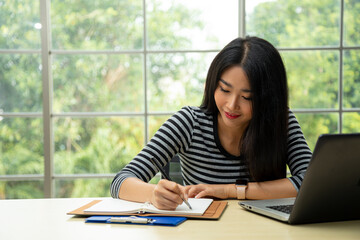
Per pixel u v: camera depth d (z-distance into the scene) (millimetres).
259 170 1332
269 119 1272
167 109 2965
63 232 882
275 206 1047
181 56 2939
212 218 970
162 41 2932
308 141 2949
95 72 2941
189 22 2922
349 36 2910
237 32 2924
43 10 2861
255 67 1204
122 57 2938
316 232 873
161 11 2914
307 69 2926
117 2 2912
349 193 908
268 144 1309
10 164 2945
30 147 2947
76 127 2953
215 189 1227
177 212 986
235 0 2898
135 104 2959
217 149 1419
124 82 2953
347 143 814
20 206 1146
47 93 2889
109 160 2977
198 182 1444
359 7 2895
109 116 2955
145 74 2938
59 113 2941
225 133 1409
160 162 1361
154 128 2971
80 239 832
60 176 2955
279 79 1264
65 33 2916
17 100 2926
